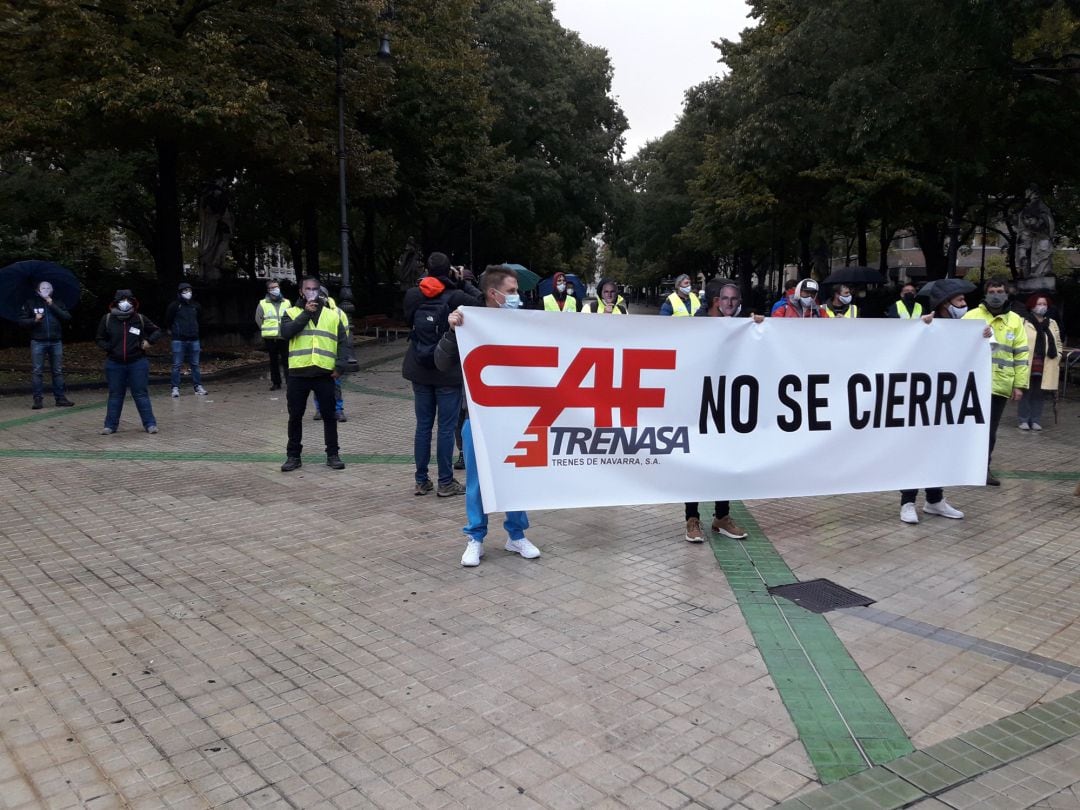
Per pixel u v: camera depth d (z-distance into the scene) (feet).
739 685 12.36
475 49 100.63
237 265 139.85
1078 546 19.17
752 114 66.39
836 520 21.33
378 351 74.13
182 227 126.31
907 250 212.64
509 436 17.39
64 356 56.70
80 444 31.17
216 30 56.44
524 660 13.15
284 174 69.92
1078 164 56.70
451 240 137.90
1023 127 54.49
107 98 49.39
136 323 33.01
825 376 19.69
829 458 19.92
